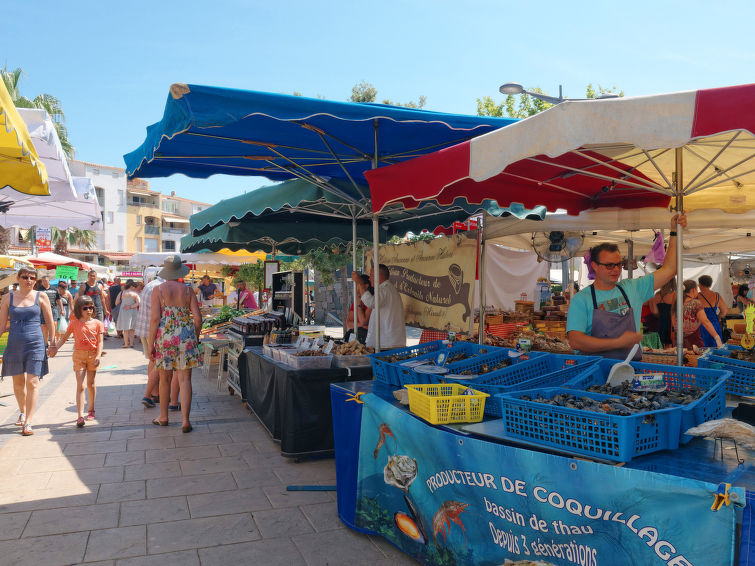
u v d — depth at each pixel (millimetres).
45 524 3727
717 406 2596
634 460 2170
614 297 3625
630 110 2174
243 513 3932
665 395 2580
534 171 4223
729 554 1772
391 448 3281
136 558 3283
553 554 2281
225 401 7672
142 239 64562
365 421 3545
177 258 6246
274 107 3459
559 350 6035
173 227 69062
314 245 10836
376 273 5242
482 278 6086
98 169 59625
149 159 4211
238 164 5777
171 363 5988
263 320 7430
